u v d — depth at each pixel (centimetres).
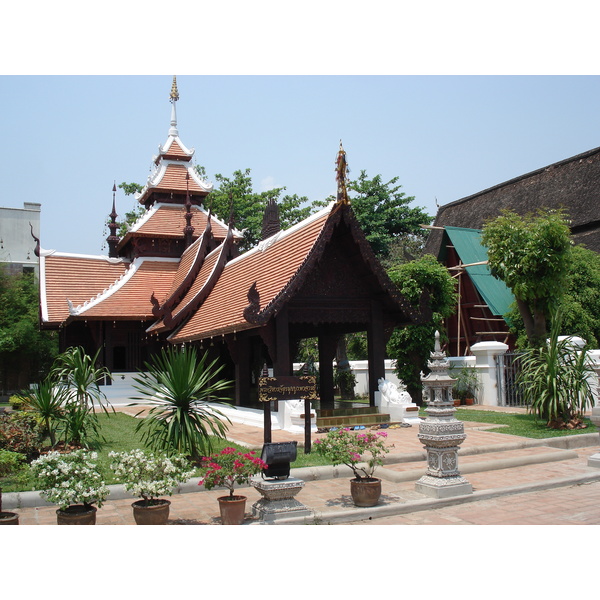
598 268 2256
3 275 3438
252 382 2053
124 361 2306
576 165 3244
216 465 683
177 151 2814
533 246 1520
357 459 747
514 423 1416
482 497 803
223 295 1817
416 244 3834
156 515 664
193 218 2730
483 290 2489
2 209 3928
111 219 2870
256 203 3725
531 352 1434
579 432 1273
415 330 1905
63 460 671
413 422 1401
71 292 2488
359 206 3728
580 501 783
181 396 956
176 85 2919
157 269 2567
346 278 1434
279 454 704
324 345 1777
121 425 1512
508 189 3597
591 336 2038
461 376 1955
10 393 3216
